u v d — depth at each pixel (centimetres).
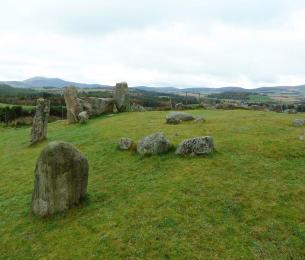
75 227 1711
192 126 3503
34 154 3148
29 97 12125
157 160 2411
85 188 1972
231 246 1457
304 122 3450
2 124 6712
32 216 1886
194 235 1534
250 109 5806
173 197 1867
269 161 2320
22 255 1558
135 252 1457
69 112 4588
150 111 5431
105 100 5231
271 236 1512
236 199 1808
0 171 2770
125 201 1900
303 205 1756
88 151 2923
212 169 2180
